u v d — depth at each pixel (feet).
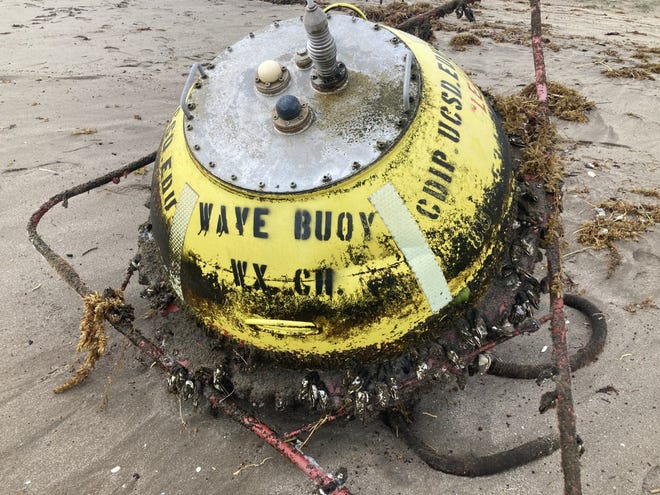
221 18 16.71
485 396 5.67
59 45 13.61
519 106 5.73
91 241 7.74
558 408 4.07
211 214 3.93
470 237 4.04
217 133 4.04
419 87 4.06
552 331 4.45
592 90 12.28
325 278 3.77
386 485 4.94
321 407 4.16
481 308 4.44
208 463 5.15
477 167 4.16
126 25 15.46
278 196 3.74
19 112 10.52
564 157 9.80
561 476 4.95
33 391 5.88
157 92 11.57
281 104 3.73
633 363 6.02
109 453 5.28
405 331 4.03
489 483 4.93
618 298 6.84
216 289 4.04
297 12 17.35
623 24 18.85
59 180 8.80
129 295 6.97
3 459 5.28
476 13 18.85
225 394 4.55
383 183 3.76
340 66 3.95
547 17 19.49
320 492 4.17
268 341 4.08
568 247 7.70
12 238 7.73
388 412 5.29
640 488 4.90
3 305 6.82
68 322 6.65
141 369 6.06
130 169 6.43
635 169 9.45
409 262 3.82
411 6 16.06
